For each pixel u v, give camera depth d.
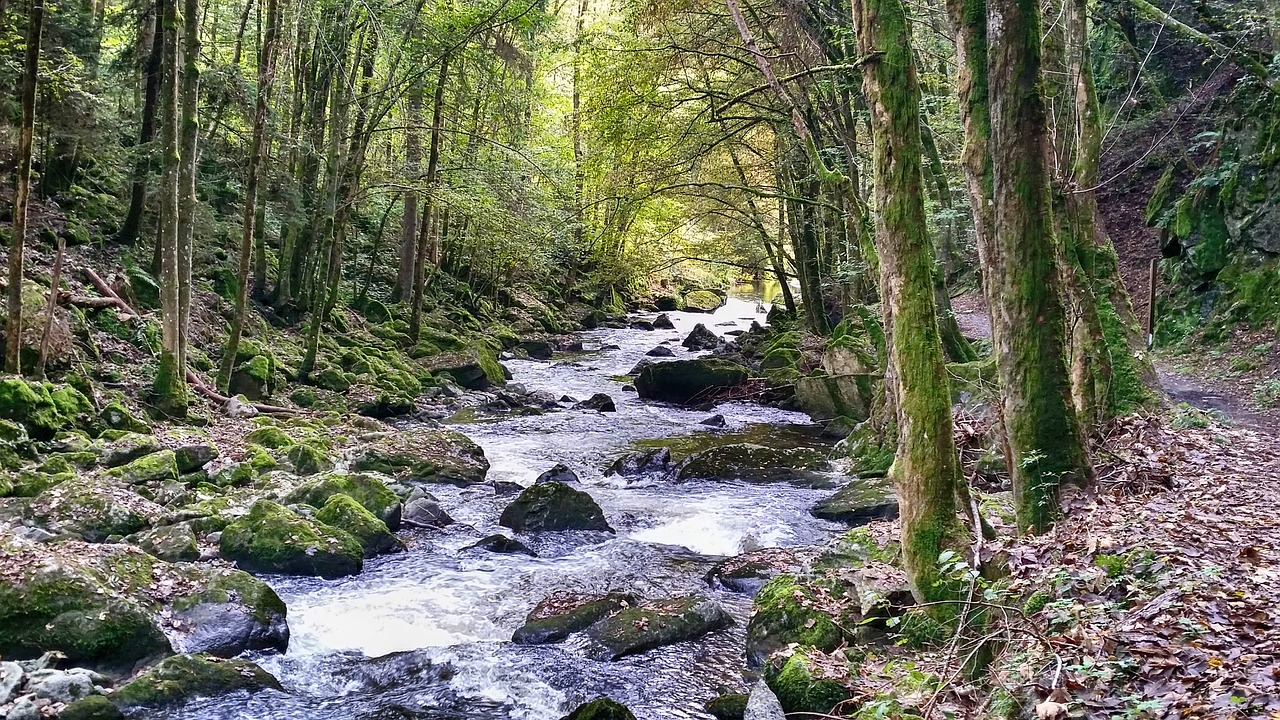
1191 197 19.72
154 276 19.19
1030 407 7.66
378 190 25.17
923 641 6.82
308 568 9.61
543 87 30.44
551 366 29.30
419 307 26.23
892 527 9.91
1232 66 22.62
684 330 42.41
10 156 18.12
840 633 7.50
